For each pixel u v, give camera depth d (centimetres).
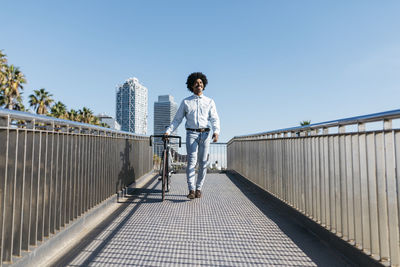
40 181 218
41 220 217
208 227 309
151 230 297
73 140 281
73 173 280
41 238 215
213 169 949
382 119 185
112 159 420
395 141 173
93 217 331
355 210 215
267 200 457
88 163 322
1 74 2791
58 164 247
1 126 175
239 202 443
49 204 228
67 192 266
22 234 194
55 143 241
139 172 627
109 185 404
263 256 230
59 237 244
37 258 207
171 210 387
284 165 391
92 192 334
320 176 280
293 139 359
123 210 386
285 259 224
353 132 218
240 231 296
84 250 240
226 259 223
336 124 244
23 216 196
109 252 236
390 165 180
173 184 638
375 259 188
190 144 468
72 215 276
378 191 189
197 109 472
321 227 273
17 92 2947
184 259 223
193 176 470
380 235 186
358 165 213
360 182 208
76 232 281
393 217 178
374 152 197
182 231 295
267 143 476
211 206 413
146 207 405
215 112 489
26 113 197
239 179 714
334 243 245
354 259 212
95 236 277
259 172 525
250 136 584
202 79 492
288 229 305
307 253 237
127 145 513
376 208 194
